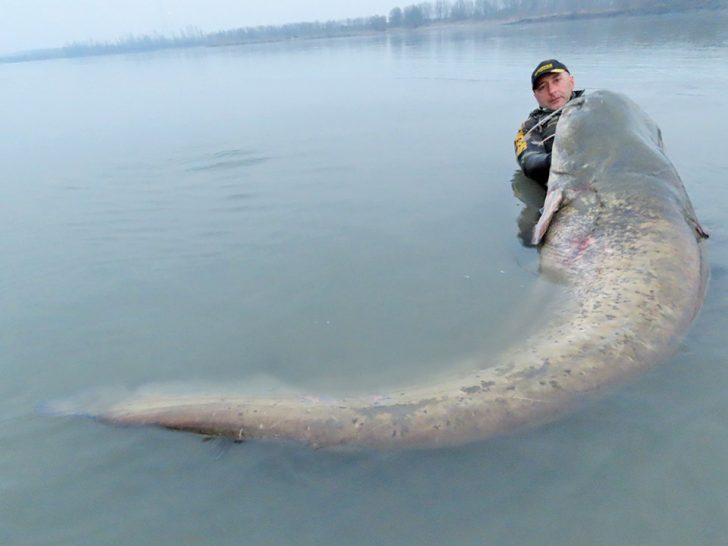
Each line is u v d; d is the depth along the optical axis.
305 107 9.89
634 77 9.38
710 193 4.07
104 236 4.27
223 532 1.76
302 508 1.81
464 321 2.81
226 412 2.14
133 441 2.11
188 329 2.93
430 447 1.98
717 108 6.67
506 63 13.97
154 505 1.85
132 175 6.04
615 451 1.92
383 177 5.26
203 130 8.40
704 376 2.21
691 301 2.59
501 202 4.43
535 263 3.39
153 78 19.39
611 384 2.19
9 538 1.76
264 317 3.00
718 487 1.76
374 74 14.53
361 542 1.70
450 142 6.46
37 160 7.20
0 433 2.19
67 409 2.30
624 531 1.66
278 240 3.96
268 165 6.00
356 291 3.20
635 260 2.89
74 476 1.98
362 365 2.52
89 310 3.17
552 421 2.05
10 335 2.94
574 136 3.97
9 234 4.46
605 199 3.46
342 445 2.00
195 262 3.71
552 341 2.45
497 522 1.72
